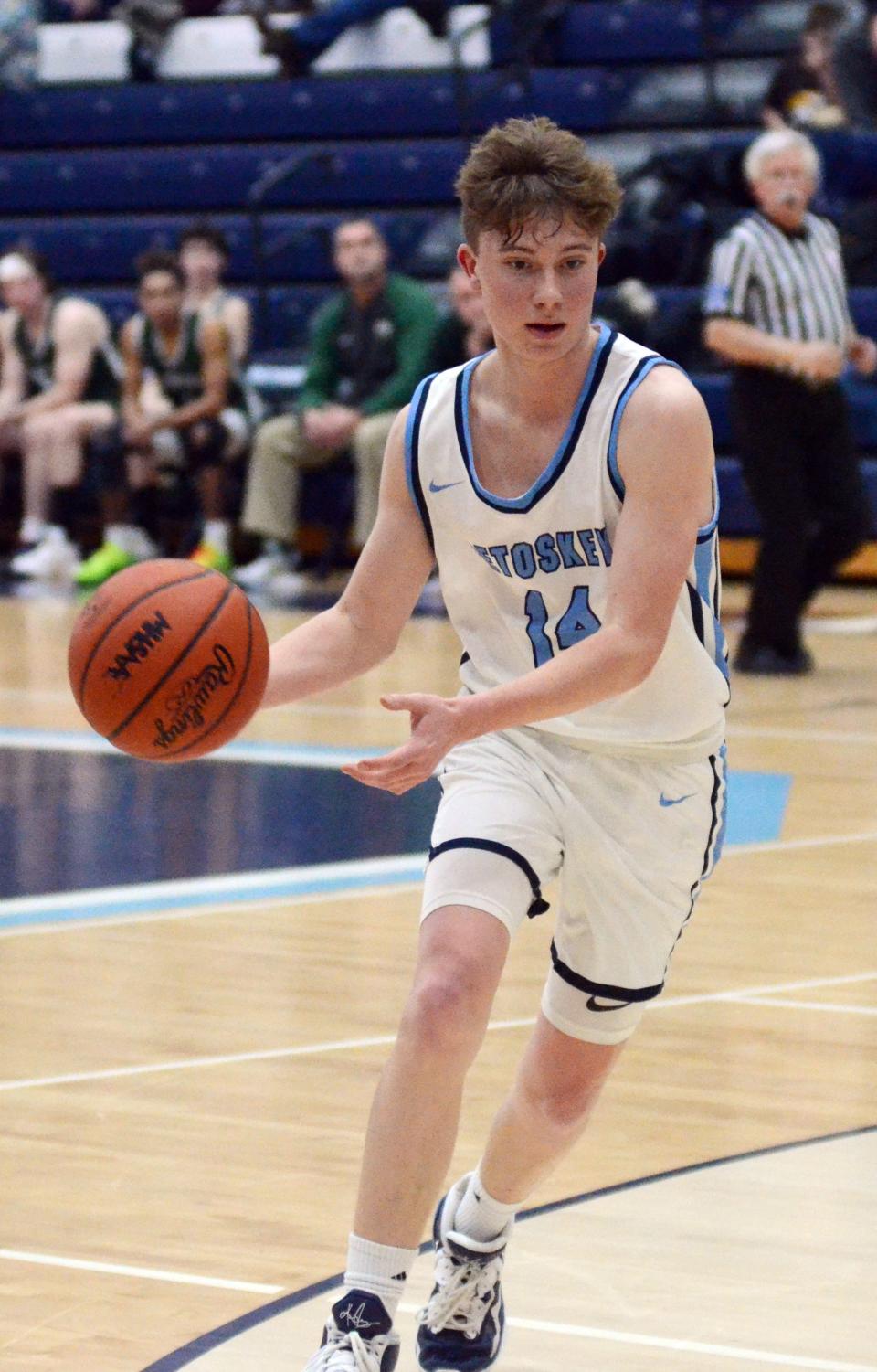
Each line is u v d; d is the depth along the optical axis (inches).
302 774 491.5
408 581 191.8
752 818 432.5
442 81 990.4
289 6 1034.7
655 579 171.5
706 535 181.5
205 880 378.9
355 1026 287.9
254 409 861.2
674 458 173.2
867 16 866.1
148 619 170.1
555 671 167.2
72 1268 202.1
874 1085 261.0
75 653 172.7
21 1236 210.7
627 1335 186.2
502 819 176.9
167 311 845.8
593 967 180.2
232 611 173.2
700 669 183.2
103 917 351.6
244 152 1010.1
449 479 184.5
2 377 930.7
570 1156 233.3
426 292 813.9
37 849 406.9
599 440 176.7
